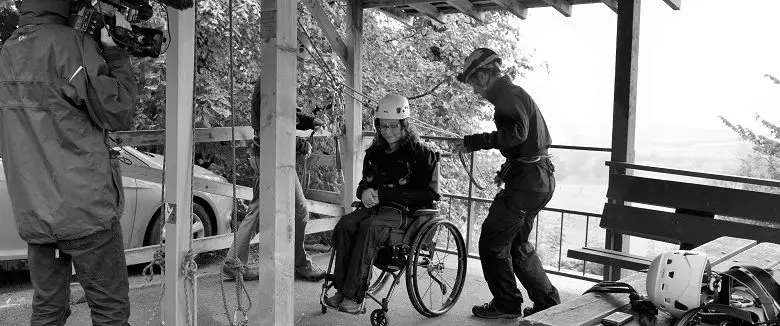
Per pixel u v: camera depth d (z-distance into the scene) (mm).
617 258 4305
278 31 2947
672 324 2127
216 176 5918
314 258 6070
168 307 3207
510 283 4172
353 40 5605
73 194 2533
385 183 4008
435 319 4281
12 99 2531
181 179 3131
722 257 2934
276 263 3062
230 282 4953
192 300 3256
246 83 7738
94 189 2584
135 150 5707
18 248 4598
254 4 7547
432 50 10828
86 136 2582
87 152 2572
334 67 8078
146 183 5164
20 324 4031
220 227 5715
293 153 3102
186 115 3115
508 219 3979
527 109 3879
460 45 10531
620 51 4648
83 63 2510
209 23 7148
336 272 3877
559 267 5680
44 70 2484
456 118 10547
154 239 5242
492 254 4090
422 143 4062
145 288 4762
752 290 2008
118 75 2654
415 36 10602
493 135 3842
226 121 7723
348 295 3779
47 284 2764
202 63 7582
